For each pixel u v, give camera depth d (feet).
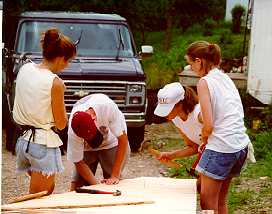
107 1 66.54
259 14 45.39
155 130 44.83
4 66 38.17
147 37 83.97
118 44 37.99
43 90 17.08
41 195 16.03
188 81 48.01
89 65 35.70
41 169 17.40
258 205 26.37
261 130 41.50
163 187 17.58
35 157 17.37
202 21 90.99
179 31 90.22
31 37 37.58
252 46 45.60
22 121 17.57
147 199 15.84
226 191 18.78
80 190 16.76
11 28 41.01
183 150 19.17
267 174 31.40
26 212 14.39
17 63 35.70
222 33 83.97
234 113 17.72
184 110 18.28
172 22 87.04
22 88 17.42
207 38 80.94
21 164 17.95
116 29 38.55
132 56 37.88
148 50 38.37
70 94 34.83
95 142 18.88
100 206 15.14
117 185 17.78
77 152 18.72
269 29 45.14
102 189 17.08
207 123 17.28
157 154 19.26
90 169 20.16
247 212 25.41
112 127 18.84
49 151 17.43
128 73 35.68
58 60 17.56
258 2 45.29
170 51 73.61
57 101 17.25
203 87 17.58
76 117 17.74
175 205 15.37
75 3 64.28
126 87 35.78
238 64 56.29
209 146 17.65
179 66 62.23
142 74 36.06
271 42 45.16
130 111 36.01
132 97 35.91
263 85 45.50
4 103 37.27
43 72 17.29
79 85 34.91
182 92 18.17
